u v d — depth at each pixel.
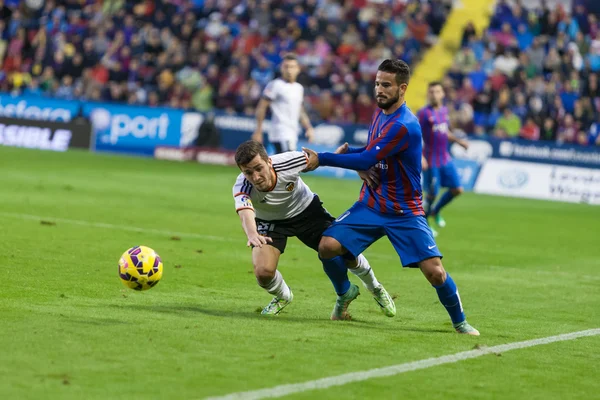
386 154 18.16
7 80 77.31
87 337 16.11
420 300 22.66
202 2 81.50
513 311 21.80
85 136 70.44
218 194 47.12
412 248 18.55
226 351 15.70
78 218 34.06
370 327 18.83
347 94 67.50
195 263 26.09
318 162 18.80
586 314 21.80
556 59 69.88
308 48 72.75
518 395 14.07
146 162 64.25
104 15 78.94
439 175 38.66
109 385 13.27
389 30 74.81
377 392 13.73
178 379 13.76
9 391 12.70
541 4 78.44
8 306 18.52
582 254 33.72
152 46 75.25
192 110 68.25
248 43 74.31
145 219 35.31
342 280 19.16
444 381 14.60
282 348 16.19
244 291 22.42
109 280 22.39
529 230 40.72
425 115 37.97
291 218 19.58
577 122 64.31
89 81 73.75
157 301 20.31
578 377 15.39
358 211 19.06
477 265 29.59
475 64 70.81
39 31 77.94
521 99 65.81
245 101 69.38
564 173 59.19
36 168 54.59
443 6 79.62
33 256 24.97
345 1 78.38
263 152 18.16
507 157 60.69
